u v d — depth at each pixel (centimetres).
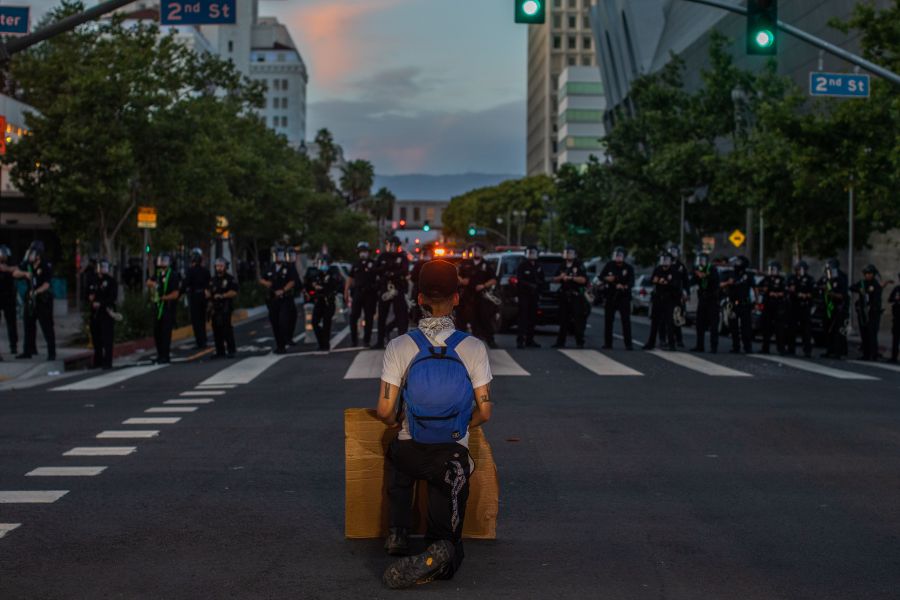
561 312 2195
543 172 17400
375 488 646
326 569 596
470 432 641
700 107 4662
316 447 988
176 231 4069
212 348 2445
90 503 761
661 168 4678
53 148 3275
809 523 715
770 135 3741
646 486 827
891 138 2852
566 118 14812
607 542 661
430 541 563
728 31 6825
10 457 942
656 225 5081
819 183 3006
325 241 7006
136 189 3538
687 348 2277
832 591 562
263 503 762
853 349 2639
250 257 7888
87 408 1277
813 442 1026
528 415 1178
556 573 592
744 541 666
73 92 3441
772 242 4525
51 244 4591
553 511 743
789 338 2220
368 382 1517
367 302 2189
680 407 1249
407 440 563
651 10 10112
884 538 676
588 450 975
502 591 557
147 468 890
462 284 2139
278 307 2108
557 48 17138
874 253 3978
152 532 680
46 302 1975
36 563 609
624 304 2138
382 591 555
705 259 2175
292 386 1484
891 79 1845
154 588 561
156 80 3422
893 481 853
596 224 6016
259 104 5016
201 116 3831
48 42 3597
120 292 4444
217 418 1173
